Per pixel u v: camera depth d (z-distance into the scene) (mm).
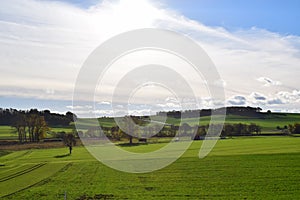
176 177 28656
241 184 28062
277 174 30359
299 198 25188
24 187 27297
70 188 26750
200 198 25078
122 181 27062
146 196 25172
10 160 34312
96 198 25016
